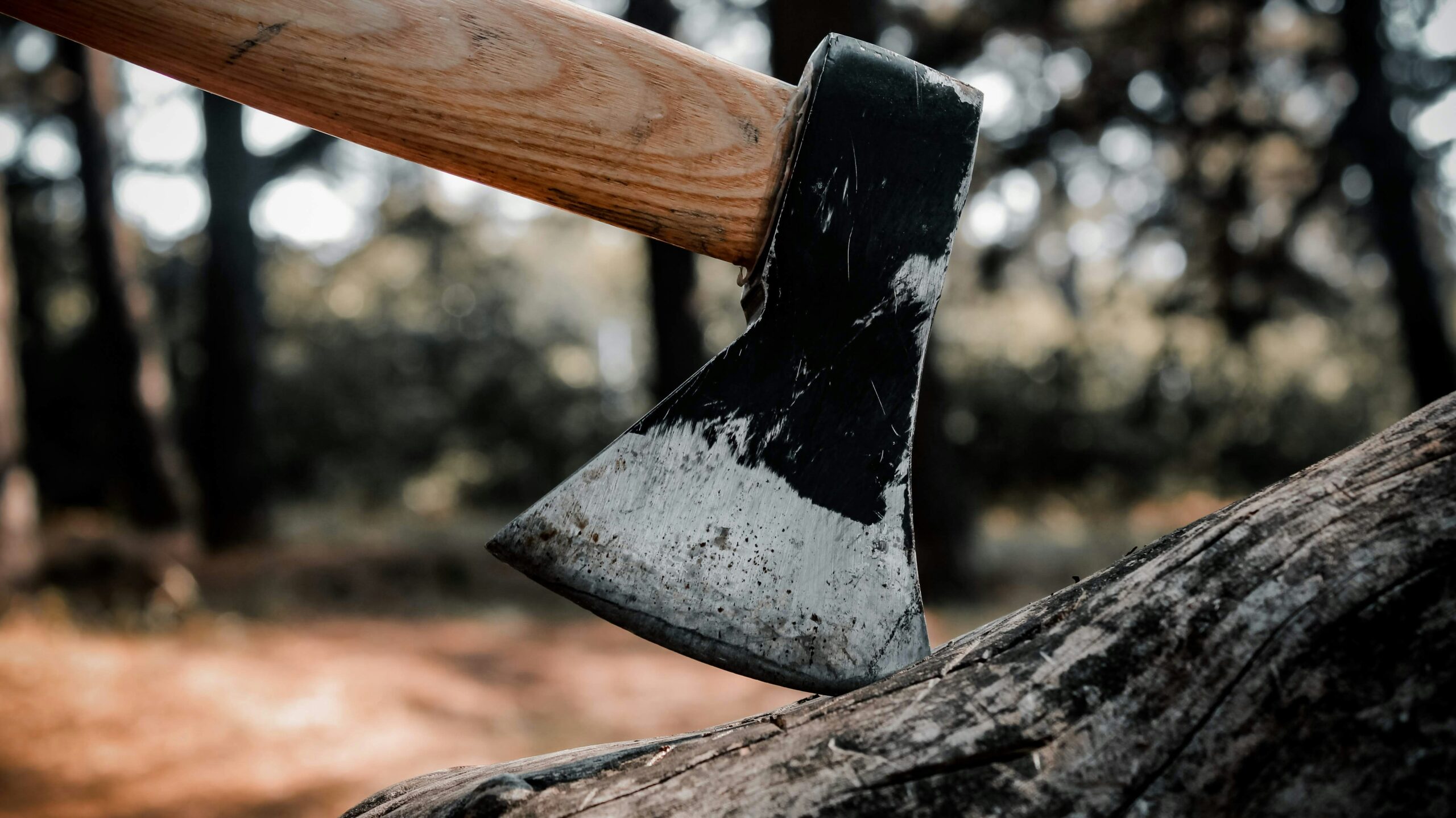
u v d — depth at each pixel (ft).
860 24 26.73
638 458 3.00
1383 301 52.75
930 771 2.59
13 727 16.25
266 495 42.80
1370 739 2.43
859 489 3.12
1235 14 33.55
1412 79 37.40
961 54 36.73
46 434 55.47
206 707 18.29
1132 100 35.19
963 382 60.34
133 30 3.05
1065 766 2.54
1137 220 41.42
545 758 3.63
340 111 3.21
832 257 3.17
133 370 41.29
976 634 3.00
